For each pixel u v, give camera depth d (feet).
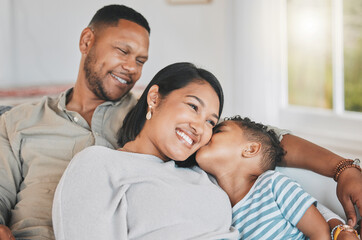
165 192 3.52
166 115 3.83
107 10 5.09
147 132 3.95
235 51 9.09
